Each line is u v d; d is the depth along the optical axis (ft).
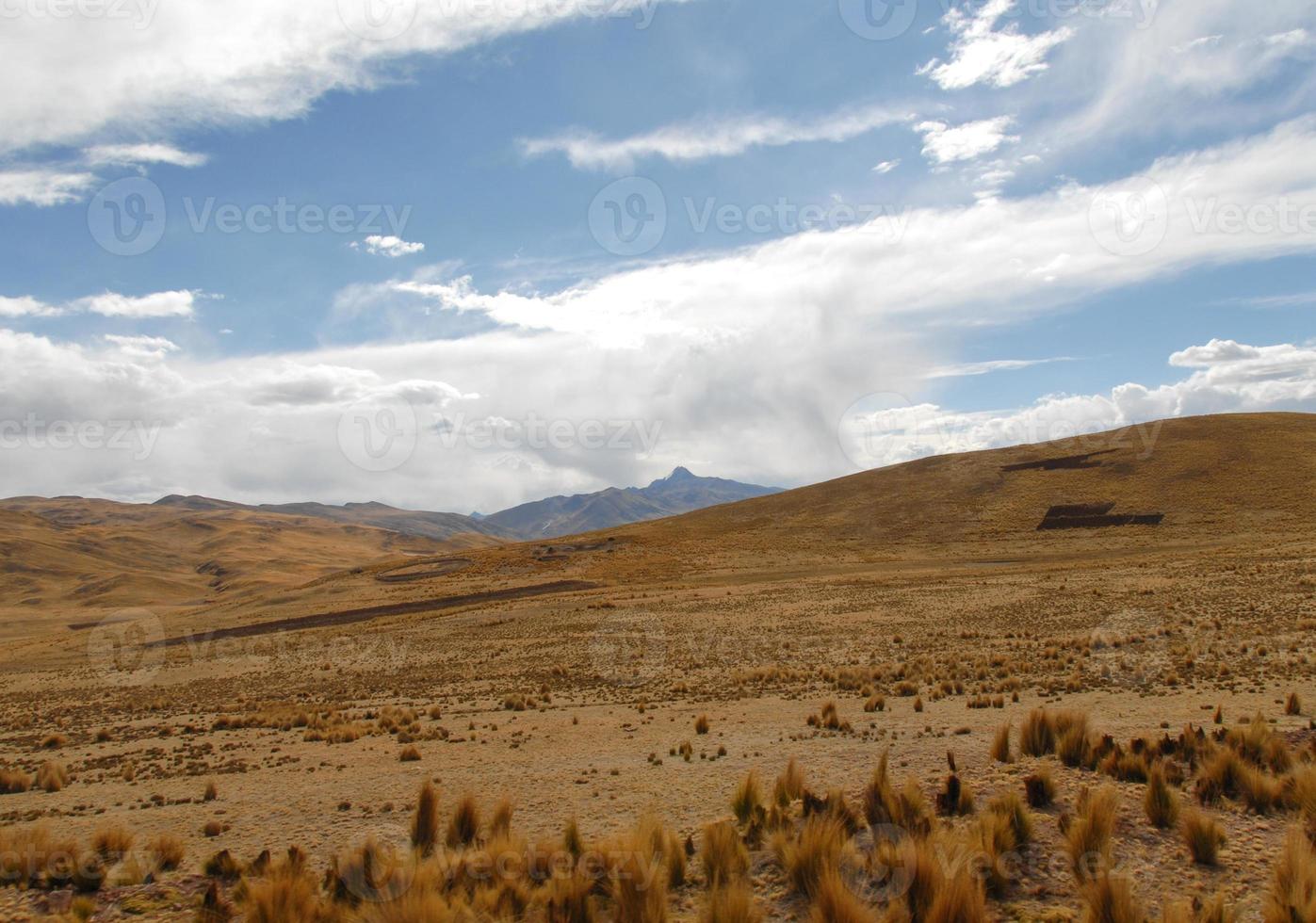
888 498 422.82
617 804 43.24
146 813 49.34
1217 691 67.72
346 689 123.54
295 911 24.80
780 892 25.66
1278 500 306.55
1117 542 291.99
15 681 183.62
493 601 281.74
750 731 65.92
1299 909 21.26
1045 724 42.47
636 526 481.87
